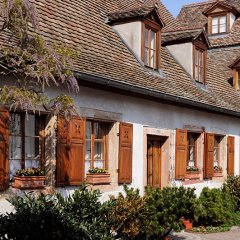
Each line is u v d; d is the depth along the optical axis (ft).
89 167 34.42
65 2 39.24
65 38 34.45
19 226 22.00
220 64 66.03
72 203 24.94
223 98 54.03
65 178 30.76
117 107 36.35
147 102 40.24
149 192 32.42
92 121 34.86
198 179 48.60
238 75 61.21
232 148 56.24
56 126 30.12
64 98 22.82
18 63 21.26
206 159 49.90
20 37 21.84
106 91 34.99
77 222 23.65
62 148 30.53
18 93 20.79
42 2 35.99
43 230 22.33
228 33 70.13
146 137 40.09
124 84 33.94
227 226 44.04
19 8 20.65
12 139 28.17
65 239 22.84
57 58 21.70
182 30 51.55
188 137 49.03
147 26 43.21
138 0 55.06
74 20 37.99
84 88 32.81
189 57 50.60
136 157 38.70
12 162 28.09
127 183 37.09
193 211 33.50
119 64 38.04
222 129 54.13
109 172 35.94
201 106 45.21
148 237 29.86
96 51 36.73
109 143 36.22
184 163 45.39
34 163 29.66
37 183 28.32
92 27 39.75
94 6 43.70
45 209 23.03
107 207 26.32
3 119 26.45
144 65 41.93
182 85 46.44
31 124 29.53
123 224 27.71
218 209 43.86
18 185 27.35
